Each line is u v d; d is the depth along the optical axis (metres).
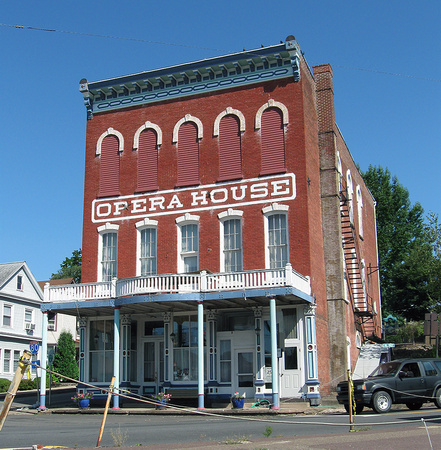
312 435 14.45
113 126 32.06
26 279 50.72
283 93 28.94
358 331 33.34
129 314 29.66
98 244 31.05
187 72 30.53
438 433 13.75
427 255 49.53
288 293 24.31
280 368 26.39
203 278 25.61
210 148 29.78
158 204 30.23
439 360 21.20
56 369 47.34
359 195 39.84
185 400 27.39
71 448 12.88
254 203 28.39
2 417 11.25
